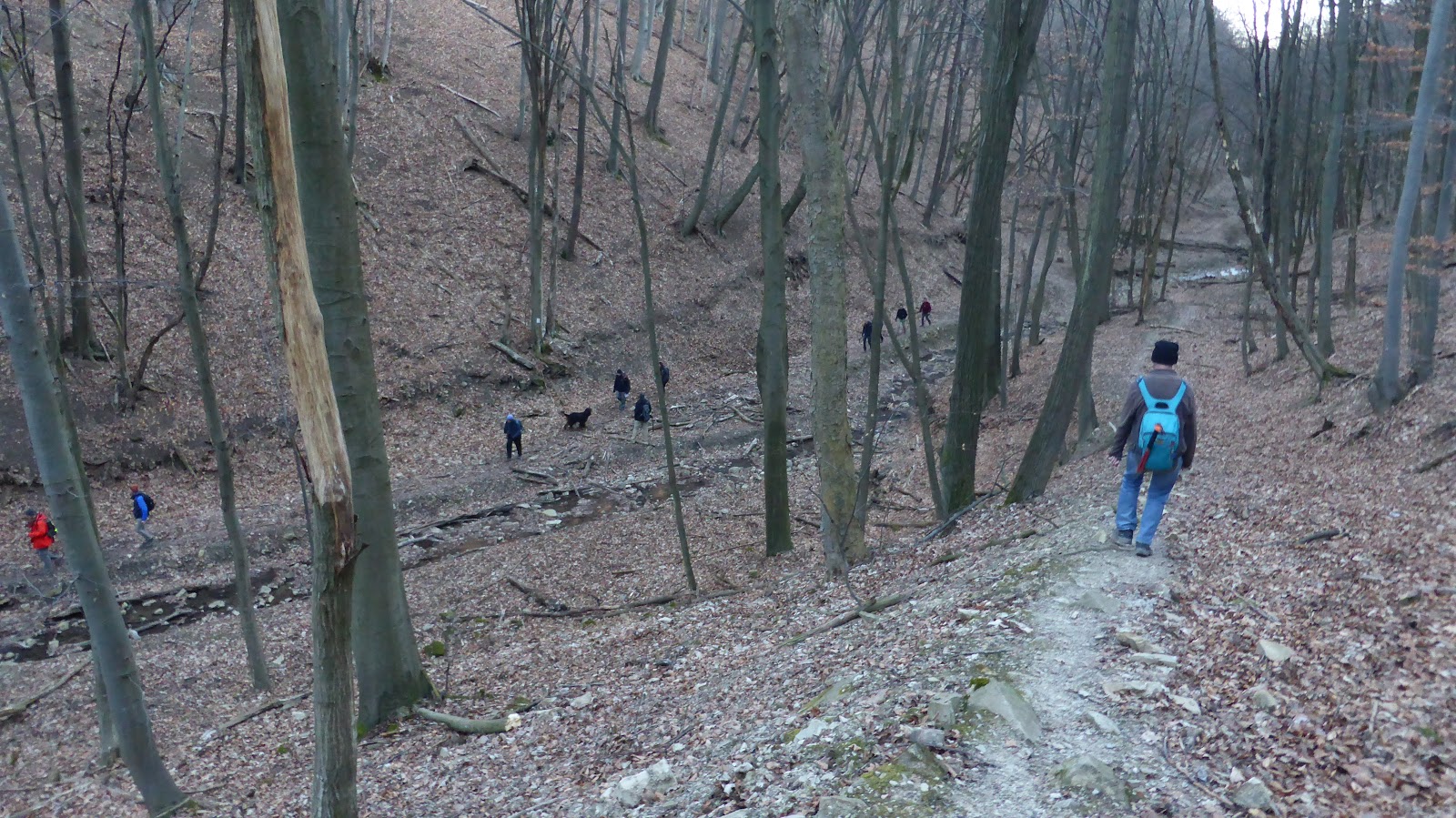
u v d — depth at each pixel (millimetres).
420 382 24500
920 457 20797
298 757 9586
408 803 6988
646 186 36750
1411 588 6094
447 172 31375
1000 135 11992
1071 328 11164
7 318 7391
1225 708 4938
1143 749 4582
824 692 5988
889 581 9719
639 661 9711
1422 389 11789
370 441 8938
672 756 5965
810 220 10844
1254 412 16000
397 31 36875
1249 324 23859
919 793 4238
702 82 47688
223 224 24406
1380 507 8203
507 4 44000
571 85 38312
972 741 4695
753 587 12719
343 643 3865
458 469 21656
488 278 28875
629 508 19891
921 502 17375
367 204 28547
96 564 7930
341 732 3908
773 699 6434
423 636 13445
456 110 33844
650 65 45812
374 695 9234
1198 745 4594
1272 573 6879
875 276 11125
